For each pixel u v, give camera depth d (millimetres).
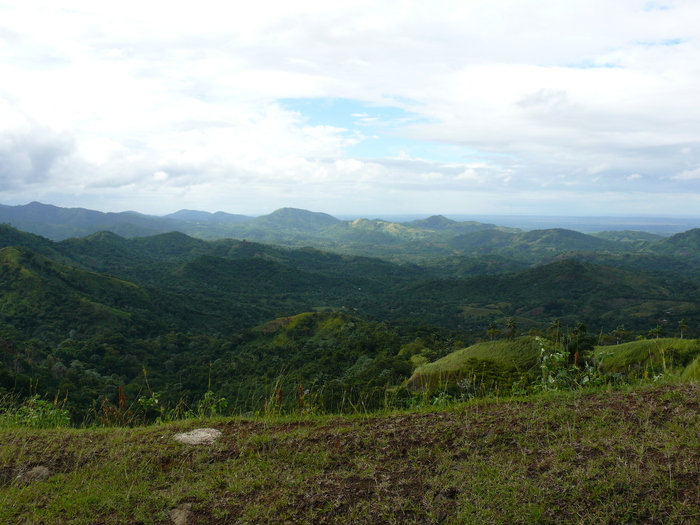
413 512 3180
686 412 4020
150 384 39344
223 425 5277
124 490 3775
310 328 65250
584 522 2830
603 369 6992
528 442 3951
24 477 4035
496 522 2934
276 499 3492
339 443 4410
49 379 35094
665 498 2900
